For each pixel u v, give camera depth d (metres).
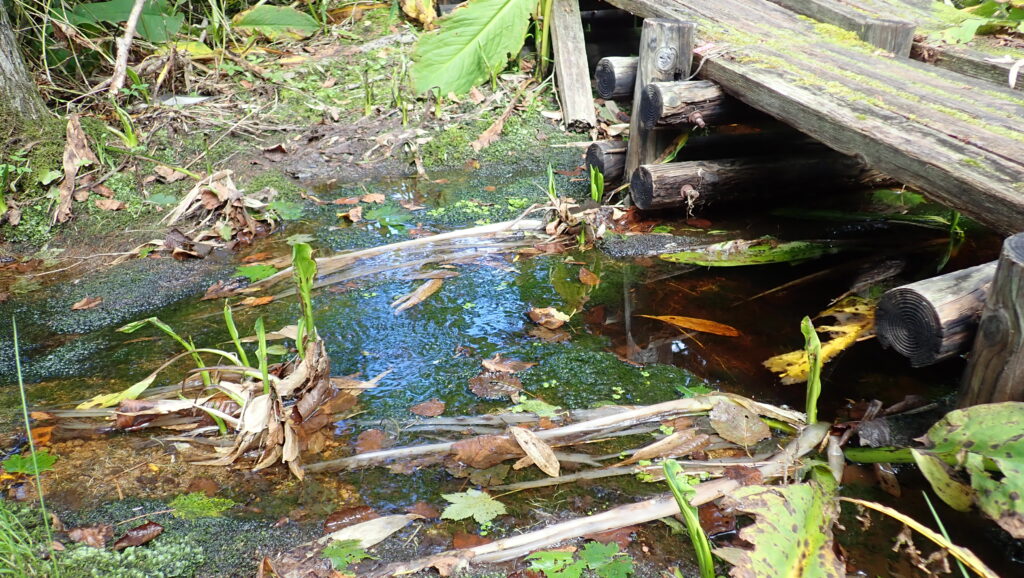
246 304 3.01
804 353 2.69
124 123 4.08
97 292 3.11
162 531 1.90
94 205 3.69
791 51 3.51
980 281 2.06
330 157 4.38
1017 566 1.82
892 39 3.74
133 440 2.25
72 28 4.48
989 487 1.70
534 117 4.89
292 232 3.63
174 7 5.24
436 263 3.33
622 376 2.56
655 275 3.25
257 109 4.76
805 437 2.18
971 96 2.95
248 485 2.07
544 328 2.85
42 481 2.06
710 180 3.51
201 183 3.74
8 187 3.62
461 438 2.25
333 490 2.05
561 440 2.25
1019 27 4.00
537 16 5.23
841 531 1.92
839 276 3.23
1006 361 1.87
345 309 2.96
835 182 3.80
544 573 1.77
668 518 1.95
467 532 1.91
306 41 5.80
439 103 4.79
